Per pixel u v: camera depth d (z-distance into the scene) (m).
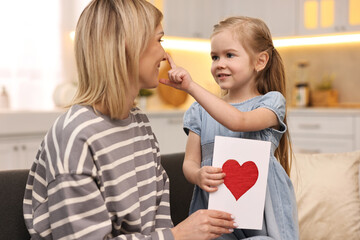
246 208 1.27
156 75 1.26
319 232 1.90
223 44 1.44
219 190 1.27
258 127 1.34
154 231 1.28
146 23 1.19
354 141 4.30
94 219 1.11
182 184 1.66
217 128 1.47
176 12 4.72
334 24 4.60
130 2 1.19
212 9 5.12
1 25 3.84
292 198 1.44
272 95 1.42
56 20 4.16
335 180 1.96
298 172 1.99
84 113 1.16
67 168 1.09
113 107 1.17
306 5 4.73
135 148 1.29
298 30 4.78
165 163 1.62
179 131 4.43
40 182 1.17
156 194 1.35
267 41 1.49
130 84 1.21
